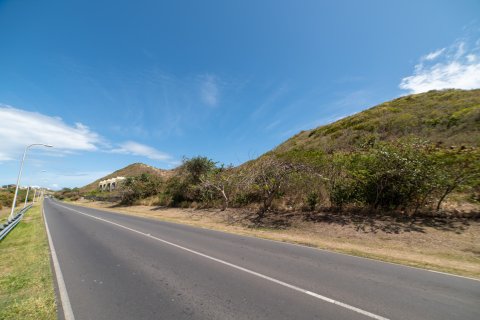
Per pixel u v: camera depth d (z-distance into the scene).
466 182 11.08
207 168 25.97
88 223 17.17
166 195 30.28
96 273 6.36
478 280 5.98
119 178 79.19
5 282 5.83
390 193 12.99
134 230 13.60
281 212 16.48
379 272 6.47
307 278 5.94
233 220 17.05
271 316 4.12
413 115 27.08
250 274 6.21
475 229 9.60
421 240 9.56
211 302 4.64
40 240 11.14
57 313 4.32
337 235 11.37
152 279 5.87
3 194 64.62
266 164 17.22
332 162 15.71
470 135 17.62
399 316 4.15
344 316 4.13
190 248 9.09
